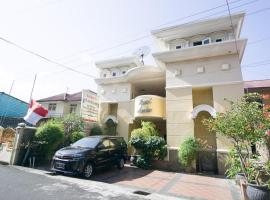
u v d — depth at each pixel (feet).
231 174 24.98
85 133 50.60
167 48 51.29
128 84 57.77
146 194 22.86
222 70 41.70
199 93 46.60
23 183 23.22
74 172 27.76
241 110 21.61
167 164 39.22
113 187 24.59
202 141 40.88
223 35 45.70
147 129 43.65
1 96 79.36
